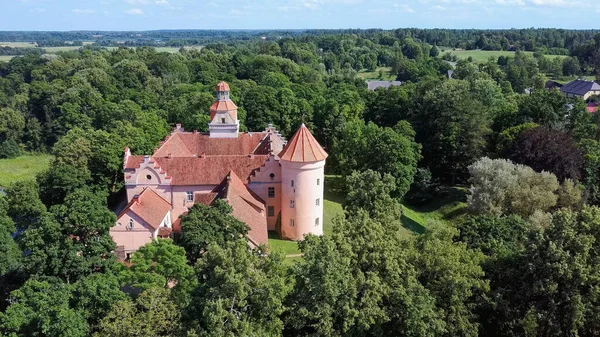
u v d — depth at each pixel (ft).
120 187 309.22
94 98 500.33
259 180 252.42
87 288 140.26
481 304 160.35
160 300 131.64
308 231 250.37
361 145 336.70
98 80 551.18
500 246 196.95
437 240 162.81
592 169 321.73
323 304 135.74
